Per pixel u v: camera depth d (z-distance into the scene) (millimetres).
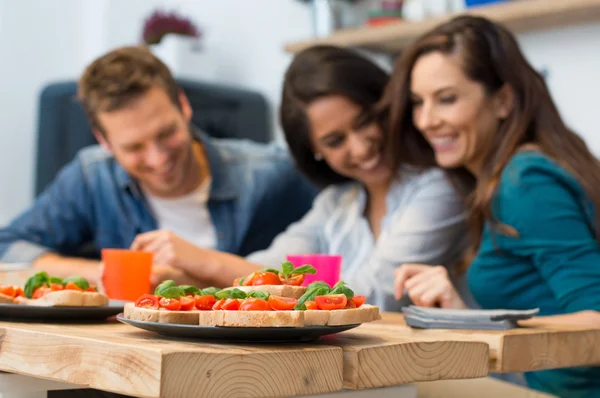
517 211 1488
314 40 3113
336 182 2119
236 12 3844
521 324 1257
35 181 3350
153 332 992
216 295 959
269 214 2480
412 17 2916
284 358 812
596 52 2615
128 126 2068
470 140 1680
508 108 1661
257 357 793
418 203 1836
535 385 1521
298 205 2553
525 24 2682
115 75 2047
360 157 1868
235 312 861
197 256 1710
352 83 1809
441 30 1686
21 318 1162
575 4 2414
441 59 1653
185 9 4074
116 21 4168
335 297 924
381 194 2014
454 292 1408
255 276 1030
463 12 2672
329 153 1907
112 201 2447
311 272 1036
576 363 1160
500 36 1660
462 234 1843
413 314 1238
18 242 2398
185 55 3668
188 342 884
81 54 4246
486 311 1216
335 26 3146
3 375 995
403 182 1910
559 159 1544
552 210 1454
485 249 1576
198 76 3732
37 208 2539
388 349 896
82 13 4246
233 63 3857
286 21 3625
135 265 1435
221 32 3908
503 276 1562
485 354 991
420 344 929
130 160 2137
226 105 3455
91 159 2537
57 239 2525
